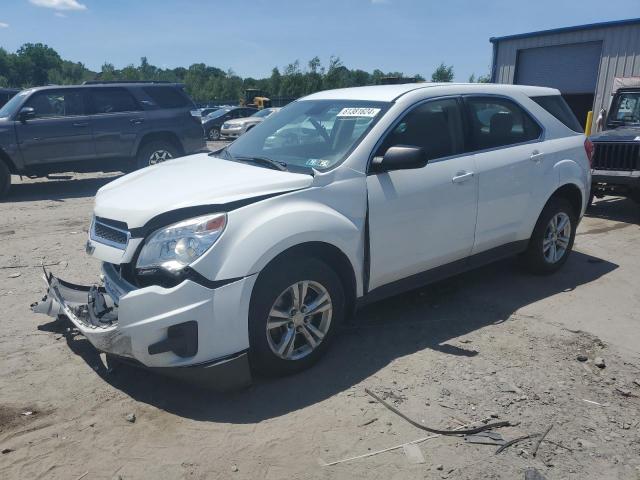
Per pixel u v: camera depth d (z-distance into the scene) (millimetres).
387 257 4016
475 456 2900
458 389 3521
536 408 3332
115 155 11078
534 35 19062
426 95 4375
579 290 5242
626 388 3568
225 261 3186
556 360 3912
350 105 4375
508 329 4387
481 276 5598
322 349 3746
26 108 10109
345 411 3279
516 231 5020
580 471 2803
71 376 3662
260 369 3523
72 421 3184
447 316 4625
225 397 3428
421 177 4148
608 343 4184
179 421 3191
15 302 4902
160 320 3092
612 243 6914
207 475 2756
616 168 8117
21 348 4031
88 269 5844
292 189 3557
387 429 3115
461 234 4496
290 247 3414
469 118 4613
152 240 3256
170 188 3592
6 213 8859
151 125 11344
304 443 2996
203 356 3178
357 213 3799
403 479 2734
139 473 2766
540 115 5254
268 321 3402
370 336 4246
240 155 4457
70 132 10523
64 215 8695
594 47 17766
